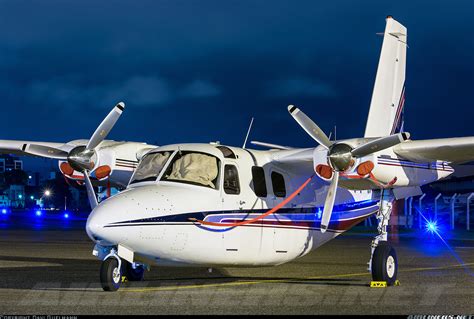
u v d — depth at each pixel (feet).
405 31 94.89
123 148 82.84
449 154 78.64
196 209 70.49
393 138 73.20
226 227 73.05
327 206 76.38
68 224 309.83
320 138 76.59
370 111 90.43
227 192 74.33
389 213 83.46
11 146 91.25
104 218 64.90
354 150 75.00
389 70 92.43
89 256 118.11
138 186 72.64
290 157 79.92
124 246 67.05
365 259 118.32
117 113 77.77
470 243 168.86
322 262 111.55
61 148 84.17
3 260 108.99
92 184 85.71
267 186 79.20
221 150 77.00
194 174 73.20
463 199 274.36
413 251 139.03
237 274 89.35
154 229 67.00
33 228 256.32
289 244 81.20
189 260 71.36
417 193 88.53
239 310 57.62
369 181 78.23
